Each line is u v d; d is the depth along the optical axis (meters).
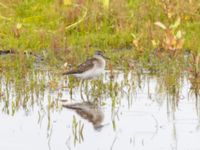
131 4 21.55
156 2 21.11
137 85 16.83
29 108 15.38
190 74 17.19
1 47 19.42
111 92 16.36
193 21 20.67
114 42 19.70
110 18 20.80
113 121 14.55
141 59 18.58
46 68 18.17
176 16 20.66
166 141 13.47
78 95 16.30
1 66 18.19
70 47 19.23
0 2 21.72
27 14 21.38
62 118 14.78
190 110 15.12
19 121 14.59
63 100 15.95
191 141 13.43
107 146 13.26
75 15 20.73
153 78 17.39
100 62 16.98
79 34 20.33
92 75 16.94
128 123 14.43
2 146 13.23
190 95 16.11
